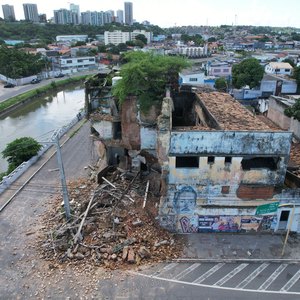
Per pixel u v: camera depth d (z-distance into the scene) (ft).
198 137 60.23
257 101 188.55
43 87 272.51
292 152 89.10
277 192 65.00
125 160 92.84
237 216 67.97
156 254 63.36
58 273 59.16
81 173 100.99
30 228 73.20
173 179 64.44
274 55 364.38
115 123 85.25
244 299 53.57
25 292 55.21
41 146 118.21
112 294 54.54
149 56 85.76
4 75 298.76
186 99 92.48
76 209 76.84
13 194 88.58
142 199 77.82
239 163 62.23
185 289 55.62
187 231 70.13
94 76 94.63
